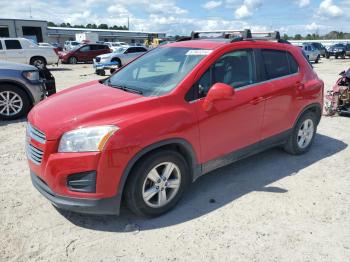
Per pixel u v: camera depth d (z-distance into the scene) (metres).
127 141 3.16
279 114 4.70
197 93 3.75
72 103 3.62
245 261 2.98
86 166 3.10
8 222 3.48
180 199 3.86
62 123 3.22
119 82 4.34
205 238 3.28
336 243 3.23
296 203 3.92
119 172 3.18
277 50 4.78
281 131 4.84
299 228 3.45
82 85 4.55
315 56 30.11
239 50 4.26
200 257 3.02
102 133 3.10
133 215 3.66
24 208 3.75
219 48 4.06
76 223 3.50
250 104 4.22
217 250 3.11
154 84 3.88
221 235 3.33
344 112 7.86
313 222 3.55
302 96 4.97
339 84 8.02
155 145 3.35
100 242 3.21
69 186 3.18
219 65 4.02
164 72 4.05
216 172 4.74
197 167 3.85
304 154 5.45
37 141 3.34
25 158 5.16
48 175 3.21
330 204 3.91
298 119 5.07
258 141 4.52
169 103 3.54
